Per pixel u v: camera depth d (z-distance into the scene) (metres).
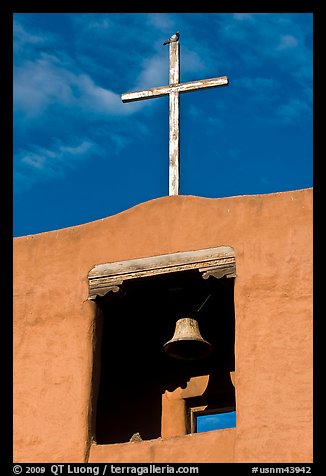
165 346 26.16
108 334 28.12
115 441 27.88
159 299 26.94
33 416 25.31
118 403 28.11
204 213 25.89
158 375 28.25
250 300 25.08
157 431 27.88
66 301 26.09
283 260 25.22
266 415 24.19
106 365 28.25
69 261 26.33
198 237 25.77
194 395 27.94
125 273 25.92
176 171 26.50
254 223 25.58
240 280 25.25
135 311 27.55
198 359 26.81
